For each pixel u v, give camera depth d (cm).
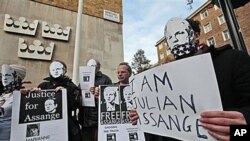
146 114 132
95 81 288
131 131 223
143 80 136
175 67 108
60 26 593
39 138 216
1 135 209
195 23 112
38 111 223
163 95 117
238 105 88
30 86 510
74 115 257
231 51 96
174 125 108
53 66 259
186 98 100
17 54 513
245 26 480
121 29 712
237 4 204
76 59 488
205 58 91
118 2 736
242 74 88
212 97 87
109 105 234
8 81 232
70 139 236
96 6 680
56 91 235
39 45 545
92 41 636
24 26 537
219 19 2295
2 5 526
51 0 602
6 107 218
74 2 641
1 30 511
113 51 668
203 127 85
